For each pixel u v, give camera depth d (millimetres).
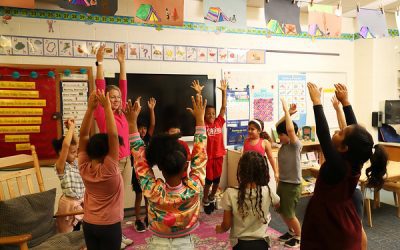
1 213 2082
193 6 4387
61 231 2449
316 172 4078
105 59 3963
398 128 5379
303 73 5102
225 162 4648
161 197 1582
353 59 5508
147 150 1663
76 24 3812
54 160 3689
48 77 3670
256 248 1898
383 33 3449
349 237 1695
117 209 1928
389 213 3855
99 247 1941
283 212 2928
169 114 4207
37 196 2270
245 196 1902
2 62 3541
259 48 4797
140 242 3150
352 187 1752
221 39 4562
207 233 3332
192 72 4418
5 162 2428
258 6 4676
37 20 3650
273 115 4922
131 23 4066
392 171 3666
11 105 3539
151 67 4195
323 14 3307
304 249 1811
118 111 2662
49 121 3680
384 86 5375
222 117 4090
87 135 1965
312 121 5195
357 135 1679
